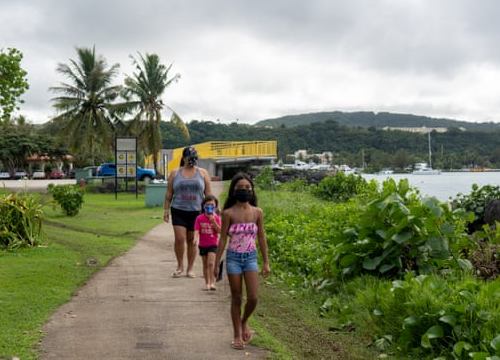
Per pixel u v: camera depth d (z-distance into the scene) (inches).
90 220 754.2
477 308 224.8
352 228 340.8
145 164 2268.7
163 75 1889.8
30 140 2842.0
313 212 649.0
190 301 307.4
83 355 221.1
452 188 1189.7
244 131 3944.4
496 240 375.2
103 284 348.5
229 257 237.3
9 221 493.0
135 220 756.0
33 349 225.8
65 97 1865.2
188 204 365.4
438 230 319.3
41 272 374.6
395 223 321.1
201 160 2010.3
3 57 1066.1
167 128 3627.0
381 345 240.5
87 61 1867.6
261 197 1018.7
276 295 341.4
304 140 3705.7
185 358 219.9
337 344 246.7
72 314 278.7
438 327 224.7
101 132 1888.5
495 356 193.9
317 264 370.3
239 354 225.1
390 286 277.9
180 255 370.0
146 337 244.8
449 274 318.7
